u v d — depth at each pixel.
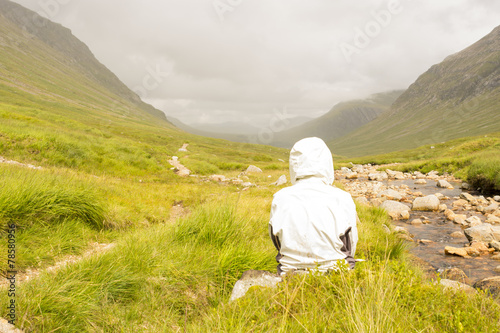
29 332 2.06
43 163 13.04
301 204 1.96
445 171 24.69
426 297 1.89
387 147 199.38
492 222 9.30
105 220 5.53
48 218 4.54
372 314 1.55
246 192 12.22
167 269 3.14
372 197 15.57
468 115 187.88
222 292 2.99
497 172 14.82
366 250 4.74
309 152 2.07
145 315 2.46
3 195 4.07
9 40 182.12
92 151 16.77
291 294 1.76
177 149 52.50
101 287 2.64
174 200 9.72
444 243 7.53
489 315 1.78
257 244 4.43
